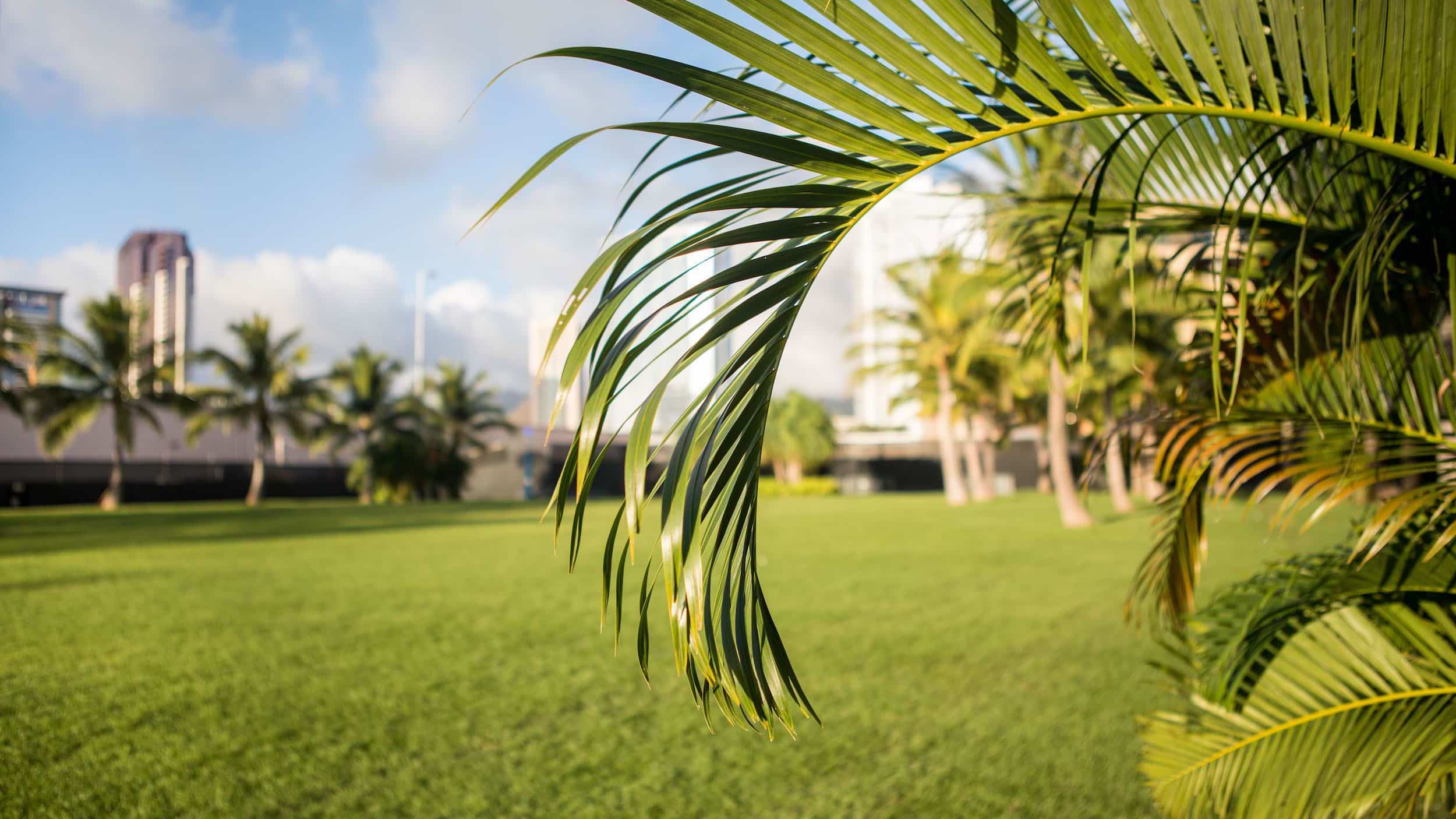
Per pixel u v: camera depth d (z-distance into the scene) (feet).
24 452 84.07
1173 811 5.34
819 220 3.04
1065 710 12.02
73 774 9.61
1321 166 5.09
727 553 3.19
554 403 2.68
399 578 27.37
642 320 2.87
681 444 2.99
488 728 11.53
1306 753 4.87
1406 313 4.89
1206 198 5.51
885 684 13.65
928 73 2.85
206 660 15.51
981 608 20.76
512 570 29.55
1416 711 4.70
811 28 2.68
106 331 83.66
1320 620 5.07
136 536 42.75
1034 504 77.15
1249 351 5.40
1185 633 6.32
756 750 10.56
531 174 2.64
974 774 9.53
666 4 2.55
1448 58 3.05
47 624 18.93
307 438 100.73
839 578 26.50
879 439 136.36
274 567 29.96
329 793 9.15
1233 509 44.80
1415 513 4.41
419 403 110.01
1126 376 59.06
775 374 3.15
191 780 9.45
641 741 10.94
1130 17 2.98
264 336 95.40
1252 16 2.98
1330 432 5.02
